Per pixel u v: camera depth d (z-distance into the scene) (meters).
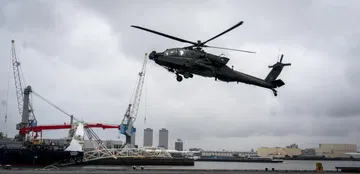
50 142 125.12
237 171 51.84
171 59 45.31
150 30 43.59
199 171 50.19
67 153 104.50
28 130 140.75
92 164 134.12
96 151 127.81
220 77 50.31
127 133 175.00
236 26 41.34
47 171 46.16
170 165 158.12
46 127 143.00
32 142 121.94
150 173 45.50
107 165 137.62
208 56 47.28
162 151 162.62
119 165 140.75
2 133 142.88
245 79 53.34
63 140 134.50
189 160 164.12
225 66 49.91
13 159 99.31
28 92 144.00
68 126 144.12
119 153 141.75
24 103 142.75
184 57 45.78
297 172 52.94
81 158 110.31
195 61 46.09
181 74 47.16
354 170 58.31
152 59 46.53
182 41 46.00
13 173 42.66
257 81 55.47
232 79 51.50
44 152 102.12
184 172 48.16
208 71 47.31
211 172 49.12
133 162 146.00
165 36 44.75
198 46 47.28
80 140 122.56
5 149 98.81
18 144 111.19
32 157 100.69
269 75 58.53
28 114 144.62
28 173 42.56
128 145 170.50
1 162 98.50
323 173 52.31
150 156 154.62
